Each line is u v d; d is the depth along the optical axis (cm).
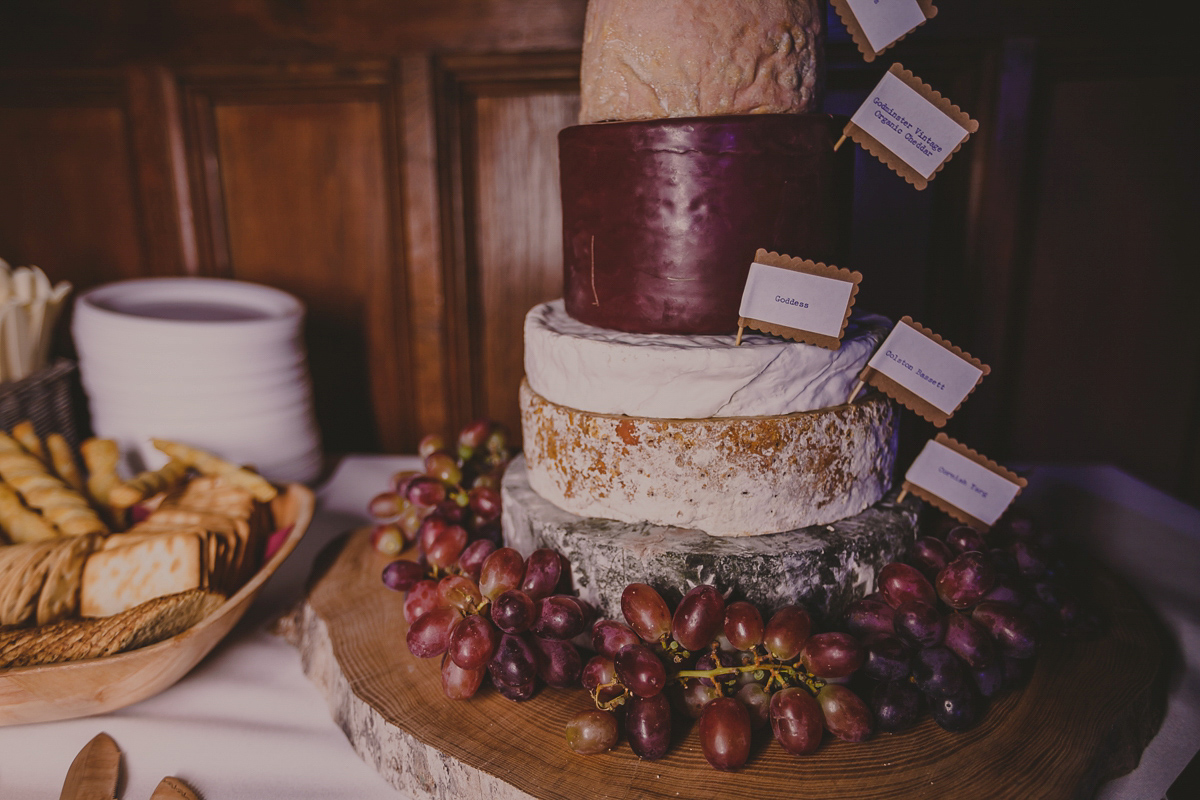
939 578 79
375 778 75
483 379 168
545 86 150
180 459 115
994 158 142
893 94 76
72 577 88
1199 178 143
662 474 79
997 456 159
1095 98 142
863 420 84
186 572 87
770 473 79
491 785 66
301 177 160
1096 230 148
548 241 158
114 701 78
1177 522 123
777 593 77
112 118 159
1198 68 138
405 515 111
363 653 84
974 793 65
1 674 70
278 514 113
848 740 70
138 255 167
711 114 76
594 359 78
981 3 136
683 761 69
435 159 153
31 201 164
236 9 151
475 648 72
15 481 105
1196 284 148
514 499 90
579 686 80
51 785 71
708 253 77
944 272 150
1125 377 154
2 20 154
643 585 74
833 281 76
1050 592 84
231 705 84
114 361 121
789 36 77
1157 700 79
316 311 167
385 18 148
